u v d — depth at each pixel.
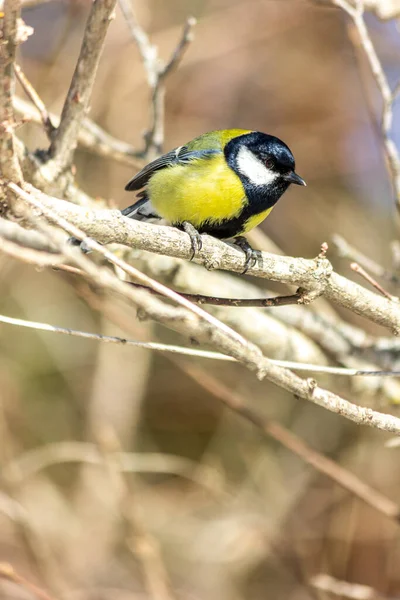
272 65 14.96
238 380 13.00
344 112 15.03
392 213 14.24
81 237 4.67
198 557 11.27
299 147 14.92
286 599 11.12
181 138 14.49
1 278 12.59
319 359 8.78
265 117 15.00
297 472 12.05
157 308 4.61
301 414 12.69
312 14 14.64
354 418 5.27
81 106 6.65
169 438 13.76
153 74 8.84
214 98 14.75
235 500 11.05
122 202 12.92
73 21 12.91
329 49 15.00
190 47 14.32
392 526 11.57
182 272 8.41
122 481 9.16
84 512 11.13
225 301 5.99
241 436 12.77
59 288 13.33
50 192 7.03
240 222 7.73
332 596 10.70
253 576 11.38
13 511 9.14
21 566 10.52
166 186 7.57
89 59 6.38
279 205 14.80
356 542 11.64
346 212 14.55
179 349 5.53
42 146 10.72
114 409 12.04
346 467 11.88
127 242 5.61
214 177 7.48
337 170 14.89
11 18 4.68
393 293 11.79
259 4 14.66
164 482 12.91
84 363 13.30
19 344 13.23
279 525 11.30
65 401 13.20
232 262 5.92
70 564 10.59
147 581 9.12
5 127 4.85
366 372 6.04
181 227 7.81
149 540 8.98
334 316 9.95
